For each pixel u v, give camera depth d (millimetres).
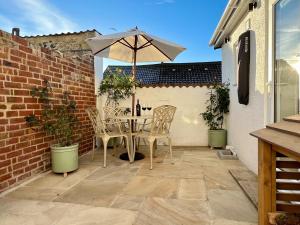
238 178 3154
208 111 5691
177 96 5816
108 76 5723
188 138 5812
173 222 2104
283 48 2688
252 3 3430
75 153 3520
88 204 2467
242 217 2186
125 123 4984
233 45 4754
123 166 3908
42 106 3473
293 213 1790
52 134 3662
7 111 2818
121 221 2123
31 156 3250
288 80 2592
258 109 3264
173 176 3369
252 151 3521
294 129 1552
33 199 2588
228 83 5340
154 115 3918
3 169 2768
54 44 6152
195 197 2635
